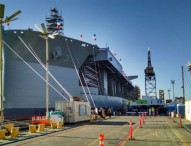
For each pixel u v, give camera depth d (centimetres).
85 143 1778
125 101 10719
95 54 7619
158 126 3192
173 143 1723
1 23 2544
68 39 6612
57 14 9375
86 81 7531
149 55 10331
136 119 4872
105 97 8150
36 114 5672
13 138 2059
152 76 10244
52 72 6203
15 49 5609
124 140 1891
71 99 4331
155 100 7594
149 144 1680
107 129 2848
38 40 5838
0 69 2556
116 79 10938
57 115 3378
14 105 5416
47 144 1750
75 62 6856
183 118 5038
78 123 3828
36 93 5794
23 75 5641
